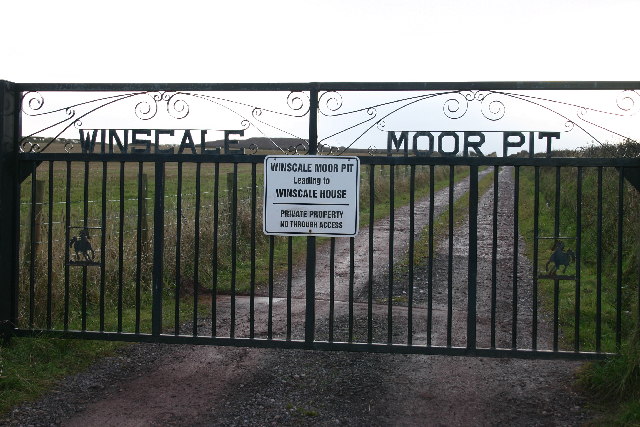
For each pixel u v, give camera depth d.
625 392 5.04
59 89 6.16
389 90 5.72
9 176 6.21
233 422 4.78
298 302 9.02
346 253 13.48
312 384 5.62
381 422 4.82
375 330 7.45
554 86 5.55
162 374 5.86
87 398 5.24
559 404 5.17
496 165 5.60
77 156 6.14
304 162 5.79
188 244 10.48
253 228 5.99
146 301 8.63
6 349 6.03
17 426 4.66
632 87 5.50
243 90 5.89
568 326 7.68
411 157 5.69
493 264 5.62
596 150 11.10
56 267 7.66
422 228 17.38
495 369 6.10
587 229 12.87
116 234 9.47
